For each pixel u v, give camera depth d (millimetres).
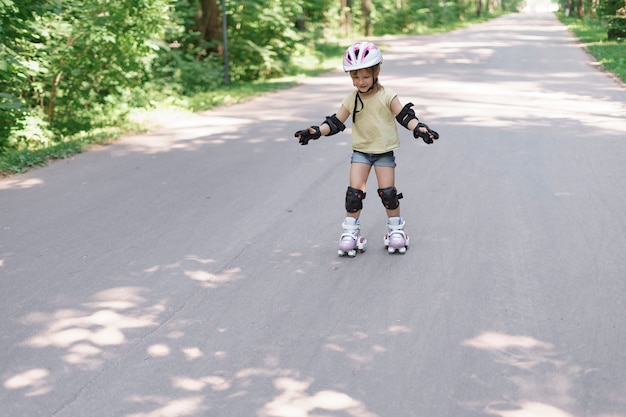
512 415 2977
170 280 4594
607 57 21578
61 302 4270
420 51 28562
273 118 11914
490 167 7617
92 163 8414
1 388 3285
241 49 18922
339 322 3910
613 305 4039
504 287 4340
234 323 3932
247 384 3273
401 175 7348
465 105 12531
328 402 3105
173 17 15250
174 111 12555
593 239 5188
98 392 3238
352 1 46125
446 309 4043
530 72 18656
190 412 3057
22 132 10344
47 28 11156
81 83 12484
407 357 3492
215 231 5625
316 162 8156
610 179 6949
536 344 3594
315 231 5590
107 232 5648
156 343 3707
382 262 4855
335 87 16766
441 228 5555
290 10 20281
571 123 10344
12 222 5984
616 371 3309
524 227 5516
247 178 7438
